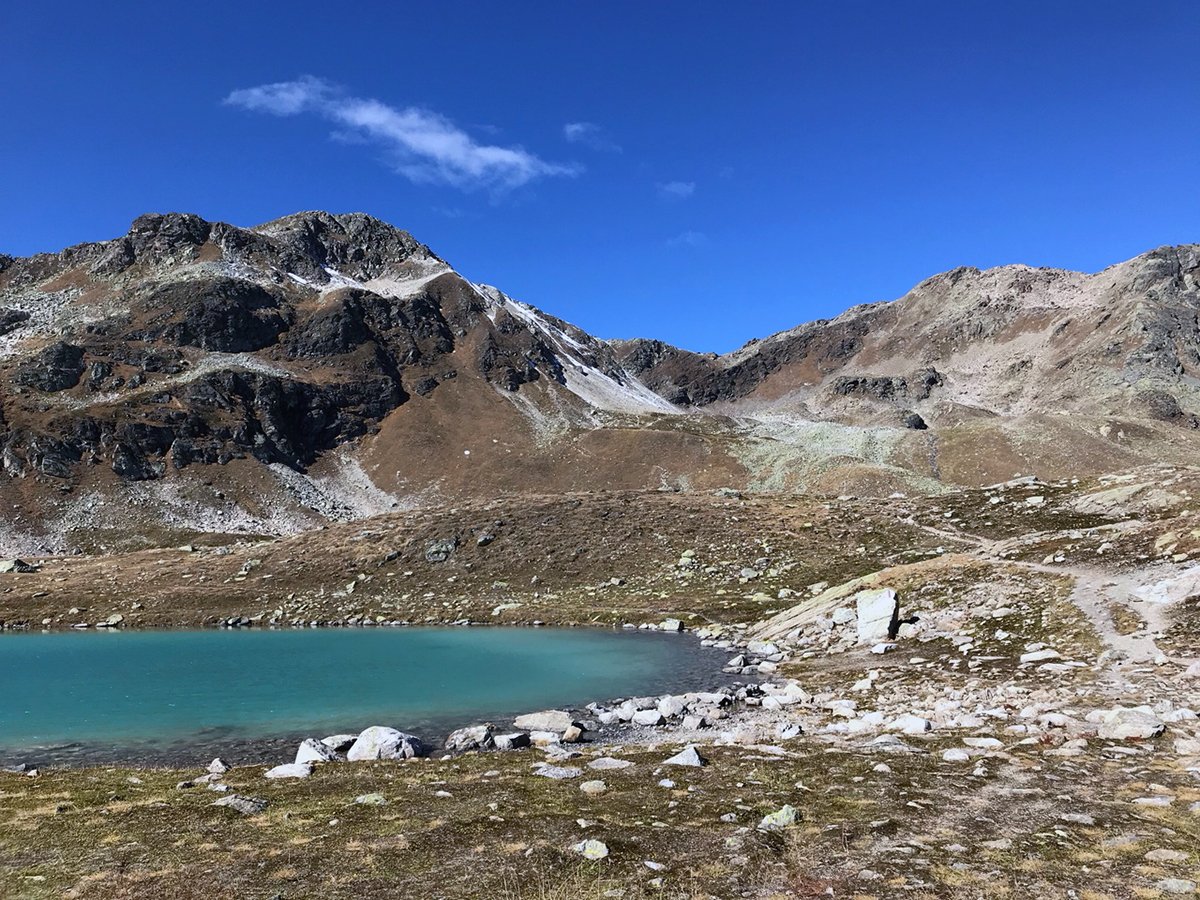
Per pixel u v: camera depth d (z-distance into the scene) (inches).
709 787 627.2
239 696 1421.0
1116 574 1583.4
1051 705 890.1
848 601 1934.1
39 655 1999.3
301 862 478.3
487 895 415.8
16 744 1085.8
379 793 649.0
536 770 728.3
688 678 1533.0
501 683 1528.1
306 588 3112.7
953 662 1294.3
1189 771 592.1
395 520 3774.6
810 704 1141.7
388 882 440.1
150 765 955.3
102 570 3634.4
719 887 416.5
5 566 3772.1
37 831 564.4
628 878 432.5
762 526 3292.3
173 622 2743.6
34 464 7642.7
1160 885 388.5
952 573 1911.9
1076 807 524.4
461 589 2987.2
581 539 3307.1
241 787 701.3
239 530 7623.0
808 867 439.5
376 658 1873.8
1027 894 389.4
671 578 2903.5
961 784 596.7
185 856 496.4
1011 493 3302.2
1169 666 1011.9
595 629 2365.9
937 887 402.9
